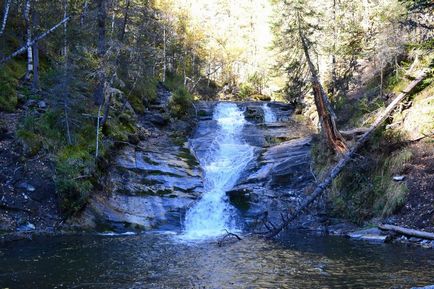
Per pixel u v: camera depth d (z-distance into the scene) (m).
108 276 9.66
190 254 12.21
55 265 10.51
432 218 13.41
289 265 10.71
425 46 17.17
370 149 17.70
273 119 32.41
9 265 10.38
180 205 18.39
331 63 28.84
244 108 35.03
